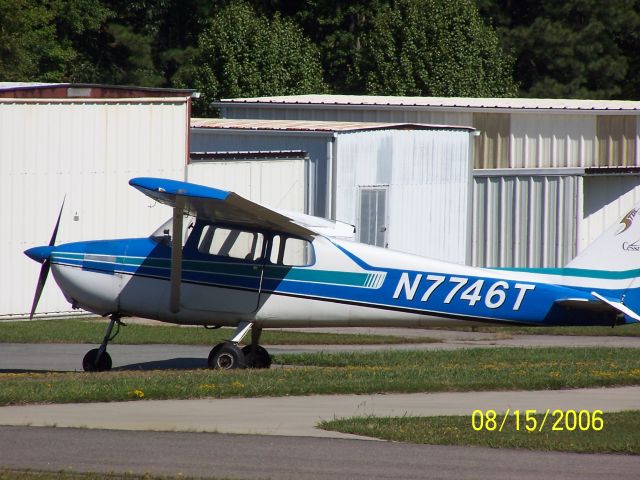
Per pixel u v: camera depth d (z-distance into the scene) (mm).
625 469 33844
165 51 195125
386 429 38094
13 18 159375
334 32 194125
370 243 91812
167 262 53625
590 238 119750
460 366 53469
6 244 76188
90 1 184125
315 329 76938
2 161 75688
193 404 42625
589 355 58344
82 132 79625
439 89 169625
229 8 167250
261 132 93000
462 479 32438
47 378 48438
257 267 53625
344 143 88938
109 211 81375
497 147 117312
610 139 121188
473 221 104312
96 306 54344
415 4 173250
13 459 33656
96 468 32844
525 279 54500
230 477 32062
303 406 42594
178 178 84375
